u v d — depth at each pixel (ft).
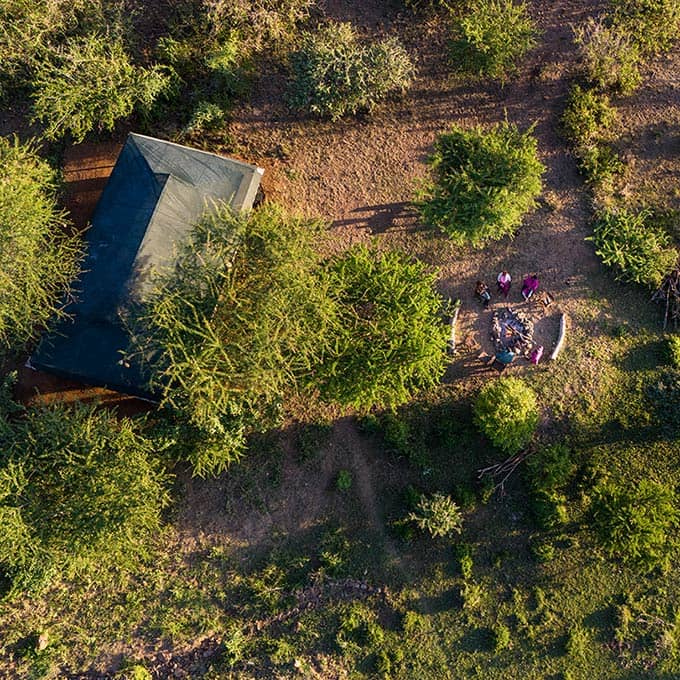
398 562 67.10
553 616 66.54
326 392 60.64
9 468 55.98
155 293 56.70
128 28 65.72
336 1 70.38
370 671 66.03
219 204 62.95
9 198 55.93
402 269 58.80
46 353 61.36
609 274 69.00
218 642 66.03
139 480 57.67
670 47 70.54
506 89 70.38
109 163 68.33
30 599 65.67
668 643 65.26
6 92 67.26
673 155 70.03
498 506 67.46
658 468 67.51
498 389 63.82
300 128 69.51
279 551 67.00
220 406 56.44
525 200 60.08
